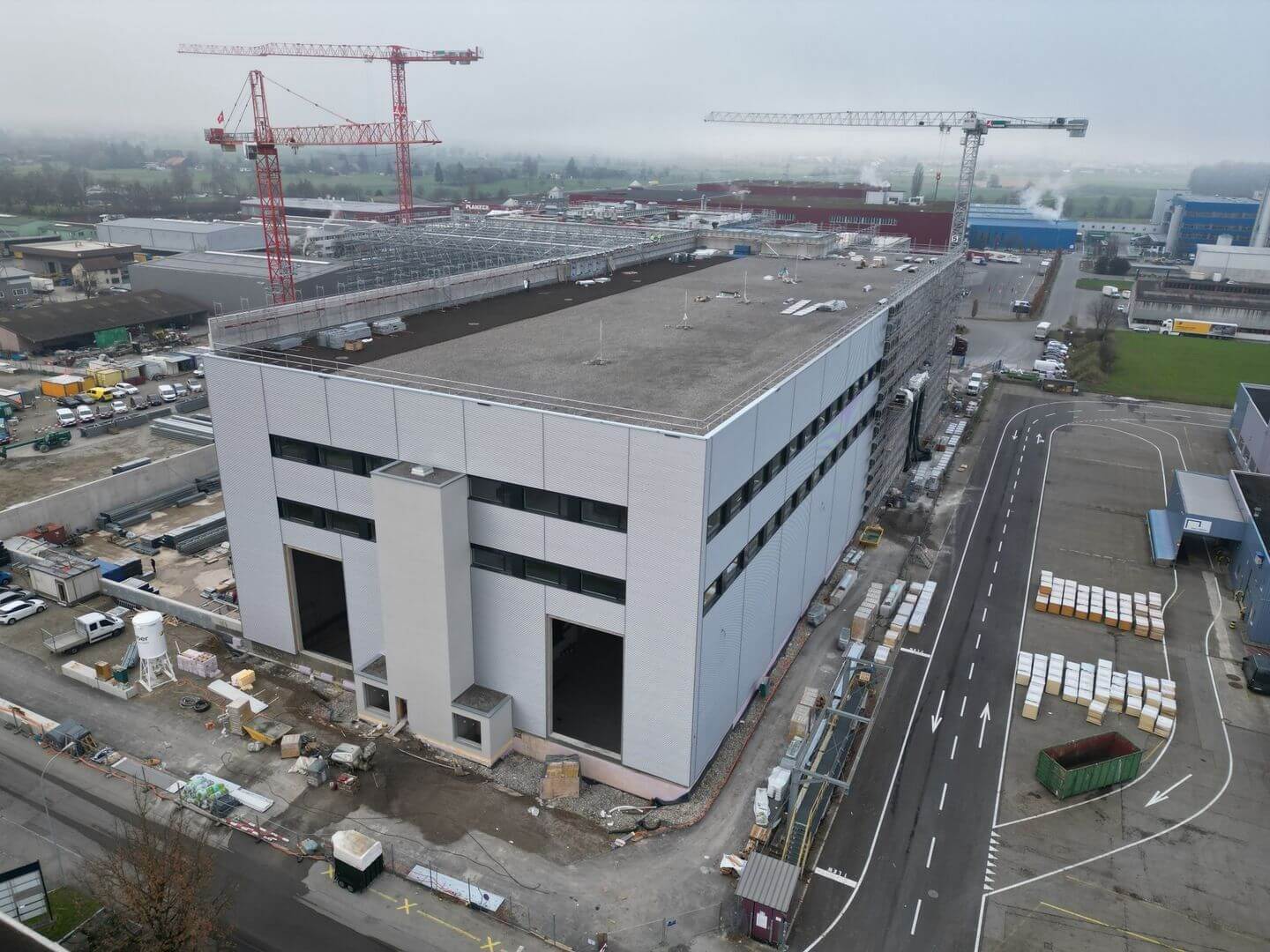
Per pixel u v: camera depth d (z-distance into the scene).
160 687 47.22
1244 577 59.91
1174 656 53.03
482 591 41.03
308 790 39.72
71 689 46.88
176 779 40.09
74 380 100.88
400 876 35.00
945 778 41.75
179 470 73.94
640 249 90.75
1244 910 34.44
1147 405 108.00
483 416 37.88
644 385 43.41
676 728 38.22
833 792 40.25
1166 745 44.62
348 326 52.28
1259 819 39.50
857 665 46.34
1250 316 151.00
